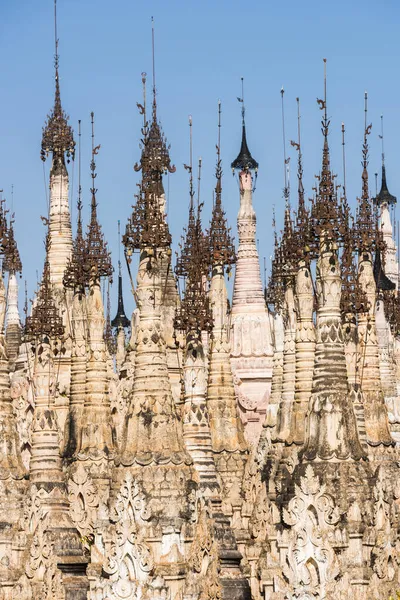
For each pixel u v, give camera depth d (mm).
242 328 183875
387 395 158125
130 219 118688
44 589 114312
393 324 180250
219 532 120125
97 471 132375
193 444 124750
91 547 116125
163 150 129625
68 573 118688
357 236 139125
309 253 127875
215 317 138375
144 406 116188
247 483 126938
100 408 135625
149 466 114062
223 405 137125
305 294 132625
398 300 181750
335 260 116688
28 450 155875
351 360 132500
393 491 121000
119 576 108438
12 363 175625
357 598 106625
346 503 109875
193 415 125438
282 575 107500
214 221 138750
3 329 131375
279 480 127062
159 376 117000
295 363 134625
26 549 116500
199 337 127500
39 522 120000
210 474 124375
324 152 118812
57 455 128375
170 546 109750
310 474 107875
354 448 113500
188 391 126188
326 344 115688
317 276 116938
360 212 139750
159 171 123375
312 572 106812
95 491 127500
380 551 108312
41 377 129875
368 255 141250
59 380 152375
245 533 123062
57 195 175625
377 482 111125
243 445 136625
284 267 142500
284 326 142125
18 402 158875
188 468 114688
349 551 107500
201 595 108062
